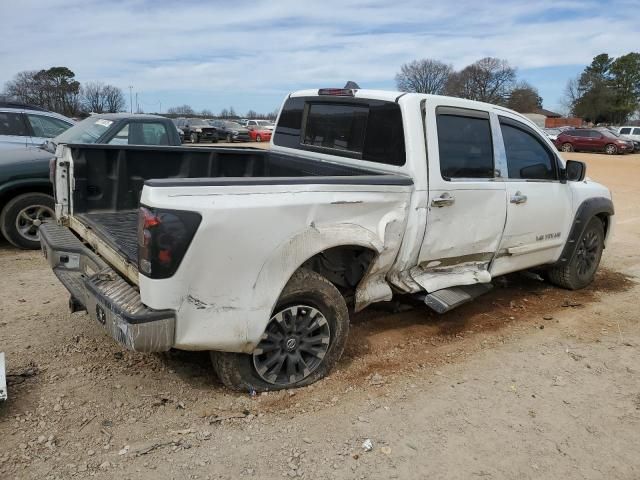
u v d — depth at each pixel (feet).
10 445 9.88
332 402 11.87
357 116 14.80
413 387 12.75
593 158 96.89
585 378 13.64
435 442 10.70
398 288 13.99
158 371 12.78
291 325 11.92
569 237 19.24
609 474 10.06
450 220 14.23
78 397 11.53
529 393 12.76
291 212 10.97
